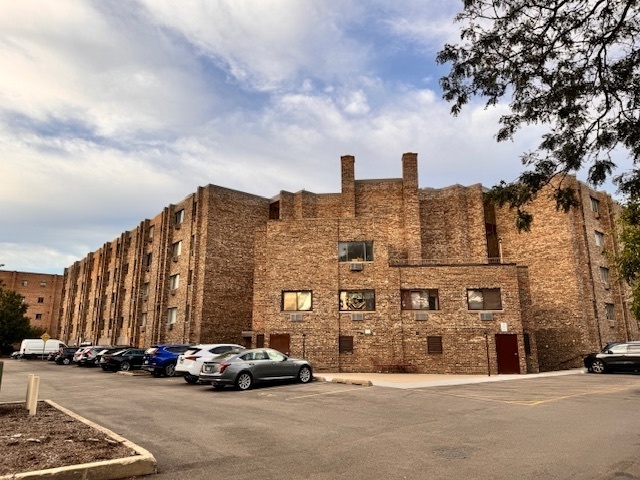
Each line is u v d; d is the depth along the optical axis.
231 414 11.41
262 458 7.15
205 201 36.12
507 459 7.02
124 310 47.78
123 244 50.41
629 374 23.98
